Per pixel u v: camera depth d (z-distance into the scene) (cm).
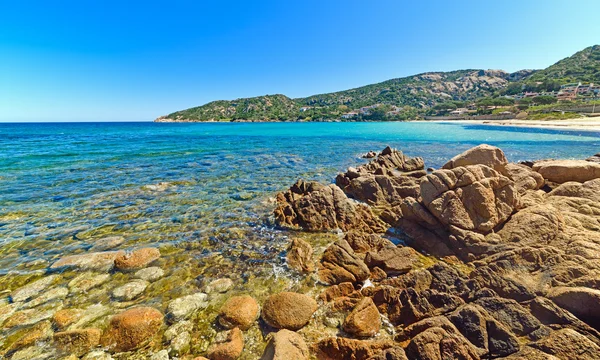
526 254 668
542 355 423
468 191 897
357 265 743
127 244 909
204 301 634
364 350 477
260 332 551
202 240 941
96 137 5075
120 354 498
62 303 623
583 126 5822
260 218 1136
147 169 2075
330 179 1803
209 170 2066
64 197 1367
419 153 2980
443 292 601
